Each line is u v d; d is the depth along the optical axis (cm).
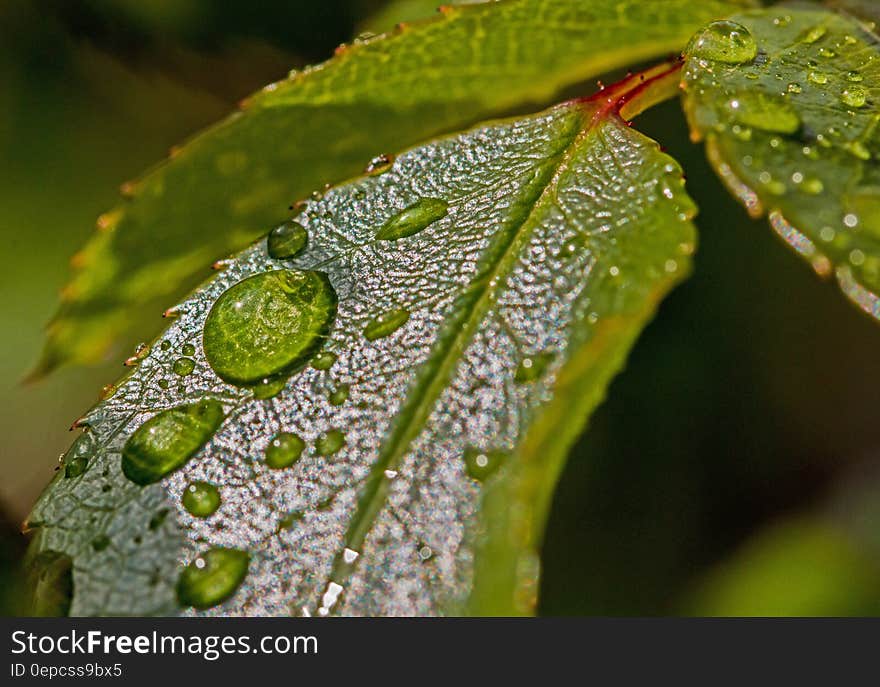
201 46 18
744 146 14
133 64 19
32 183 19
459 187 14
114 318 16
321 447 14
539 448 13
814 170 14
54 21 18
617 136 14
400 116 15
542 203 14
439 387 14
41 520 14
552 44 15
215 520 14
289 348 14
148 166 19
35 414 19
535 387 14
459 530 14
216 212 15
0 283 19
